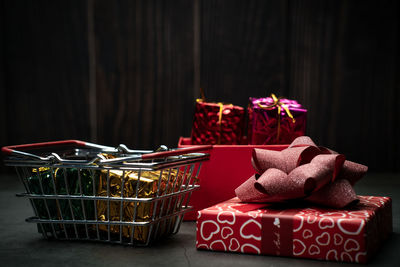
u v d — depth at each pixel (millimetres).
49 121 2703
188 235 1392
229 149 1584
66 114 2693
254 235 1168
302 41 2600
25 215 1684
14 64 2686
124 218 1265
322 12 2592
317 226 1114
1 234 1414
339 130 2629
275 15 2588
